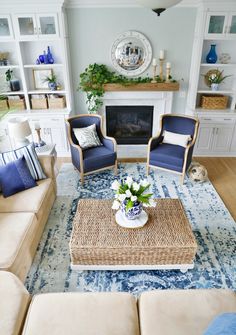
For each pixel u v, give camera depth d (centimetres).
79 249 222
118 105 475
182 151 383
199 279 234
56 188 346
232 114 444
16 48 419
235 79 450
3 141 466
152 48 440
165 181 394
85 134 394
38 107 468
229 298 163
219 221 307
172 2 180
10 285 168
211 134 462
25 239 221
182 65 452
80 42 437
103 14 418
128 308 157
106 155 384
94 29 428
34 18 394
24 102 464
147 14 417
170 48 440
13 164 282
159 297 164
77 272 240
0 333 140
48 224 299
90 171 382
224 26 397
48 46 437
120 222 245
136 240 226
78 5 409
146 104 474
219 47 442
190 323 147
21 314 153
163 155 379
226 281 232
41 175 307
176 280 233
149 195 238
